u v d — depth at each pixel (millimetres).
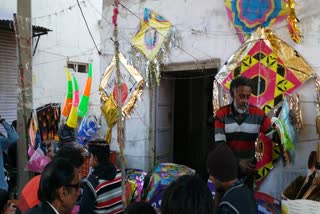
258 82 4801
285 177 4625
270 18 4828
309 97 4605
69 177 2166
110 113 6230
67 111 7691
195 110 7324
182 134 7121
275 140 4441
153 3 5875
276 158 4641
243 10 5000
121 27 6227
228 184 2227
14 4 9758
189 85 7234
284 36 4746
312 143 4566
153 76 5910
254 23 4934
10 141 5066
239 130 3691
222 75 5047
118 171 3199
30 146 5371
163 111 6234
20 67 5352
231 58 5016
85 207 2969
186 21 5570
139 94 6004
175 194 1632
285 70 4684
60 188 2143
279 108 4664
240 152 3670
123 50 6207
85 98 7742
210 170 2270
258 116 3705
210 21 5355
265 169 4660
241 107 3633
